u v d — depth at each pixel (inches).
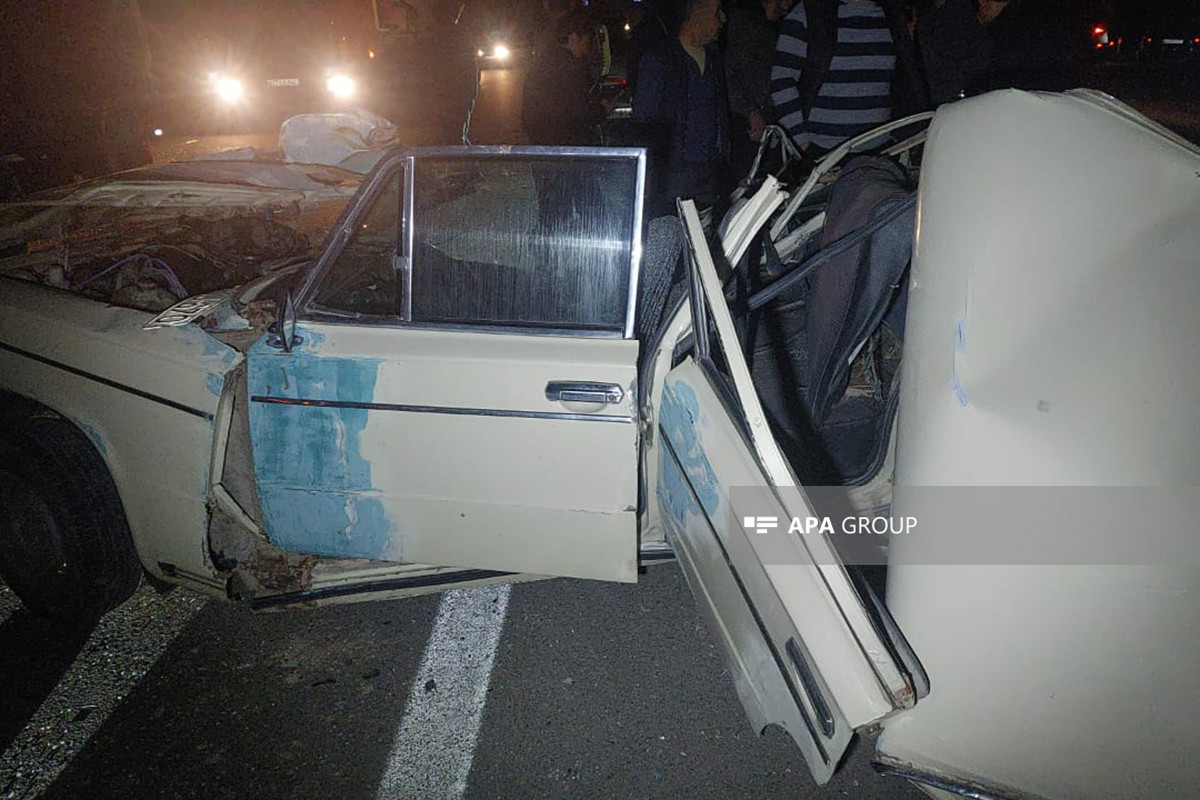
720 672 102.3
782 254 123.3
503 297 89.9
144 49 317.4
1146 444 56.1
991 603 57.8
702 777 88.0
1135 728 57.5
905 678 57.3
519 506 89.7
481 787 86.8
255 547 100.4
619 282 87.9
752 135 182.9
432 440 88.7
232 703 97.1
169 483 95.2
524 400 86.0
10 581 104.3
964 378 59.7
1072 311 58.9
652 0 244.8
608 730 93.9
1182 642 55.5
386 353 88.0
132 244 134.3
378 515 92.7
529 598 115.5
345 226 89.0
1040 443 56.8
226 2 432.8
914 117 113.3
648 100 161.6
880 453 92.0
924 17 163.8
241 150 210.2
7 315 101.8
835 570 60.1
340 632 109.0
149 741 91.7
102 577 102.1
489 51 370.3
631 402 84.0
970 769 61.1
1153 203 60.8
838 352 87.6
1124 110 69.4
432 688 99.7
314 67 448.5
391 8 447.8
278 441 91.5
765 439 65.4
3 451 97.7
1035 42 163.6
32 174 269.0
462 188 88.2
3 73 258.8
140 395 94.7
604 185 86.3
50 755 89.7
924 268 65.0
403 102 449.7
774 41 193.9
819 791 86.5
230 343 94.7
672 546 87.3
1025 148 64.1
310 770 88.4
